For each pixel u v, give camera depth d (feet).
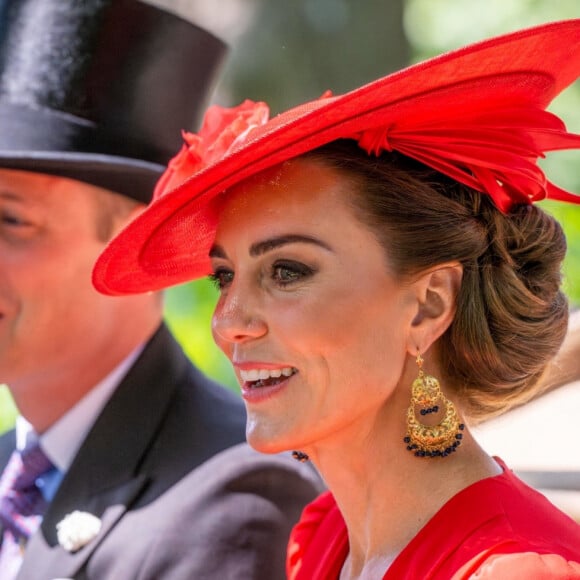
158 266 24.27
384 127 19.04
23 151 26.68
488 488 19.20
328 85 68.64
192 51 28.63
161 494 25.64
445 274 19.58
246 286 19.81
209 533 24.66
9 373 27.25
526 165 19.63
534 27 17.26
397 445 19.94
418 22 79.77
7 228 26.99
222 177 19.53
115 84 27.32
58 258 26.94
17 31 27.45
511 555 17.40
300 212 19.40
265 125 20.42
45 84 27.12
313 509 23.94
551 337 20.35
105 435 26.84
